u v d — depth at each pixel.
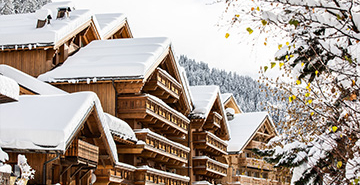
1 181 12.45
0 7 66.88
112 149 20.62
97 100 18.75
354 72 10.09
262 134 55.12
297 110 17.27
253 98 115.25
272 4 9.61
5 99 11.43
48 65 27.67
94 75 26.95
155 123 31.50
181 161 34.59
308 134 16.05
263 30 9.62
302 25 9.78
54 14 29.72
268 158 13.28
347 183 10.59
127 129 26.06
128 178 26.50
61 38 27.70
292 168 14.10
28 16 32.62
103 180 23.12
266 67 10.05
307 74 10.73
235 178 49.34
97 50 30.06
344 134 10.86
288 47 10.15
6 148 16.09
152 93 31.45
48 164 18.11
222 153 44.72
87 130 19.69
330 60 10.39
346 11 9.30
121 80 26.72
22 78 24.69
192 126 37.81
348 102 10.58
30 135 16.09
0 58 28.06
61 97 18.23
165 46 30.80
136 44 30.48
